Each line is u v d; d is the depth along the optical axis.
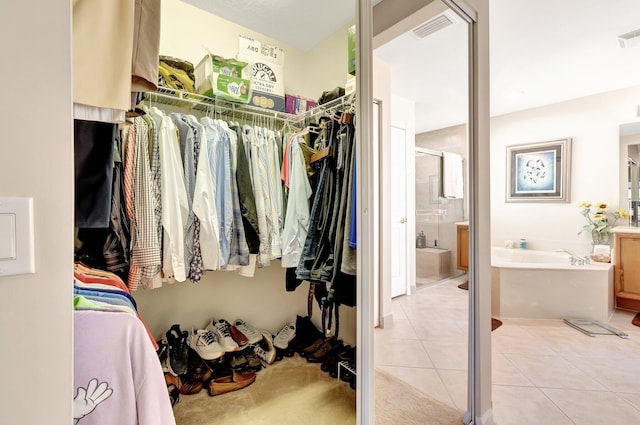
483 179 1.43
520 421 1.45
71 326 0.43
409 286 2.01
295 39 1.96
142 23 0.64
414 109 2.11
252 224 1.52
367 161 1.02
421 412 1.50
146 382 0.57
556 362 2.00
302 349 1.90
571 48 2.32
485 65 1.45
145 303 1.63
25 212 0.40
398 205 2.06
